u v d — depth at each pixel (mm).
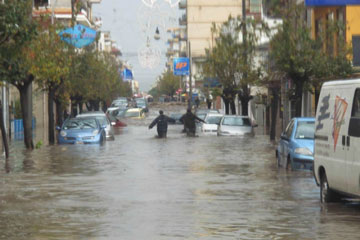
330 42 49188
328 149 18984
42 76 44188
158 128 57688
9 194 21797
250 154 38906
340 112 18328
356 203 19453
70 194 21688
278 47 48844
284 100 70500
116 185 24062
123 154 38906
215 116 66625
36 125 87000
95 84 91500
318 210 18203
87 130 47969
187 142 50625
